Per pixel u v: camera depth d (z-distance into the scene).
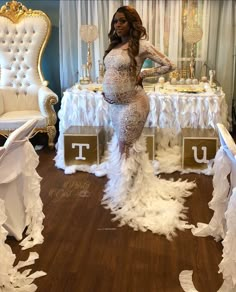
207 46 4.59
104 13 4.56
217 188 2.36
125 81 2.74
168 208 2.89
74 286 2.12
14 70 4.54
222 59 4.62
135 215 2.85
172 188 3.27
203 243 2.53
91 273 2.23
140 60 2.76
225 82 4.68
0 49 4.46
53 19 4.84
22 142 2.46
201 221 2.81
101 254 2.42
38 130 4.29
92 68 4.72
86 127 3.94
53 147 4.43
